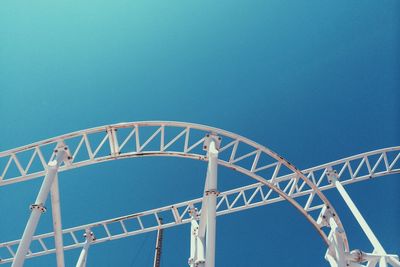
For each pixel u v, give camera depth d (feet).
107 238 68.23
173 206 68.59
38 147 52.44
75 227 67.77
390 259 49.16
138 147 54.54
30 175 52.70
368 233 52.08
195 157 55.31
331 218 57.88
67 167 52.31
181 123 54.49
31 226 40.93
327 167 65.87
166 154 55.21
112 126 53.42
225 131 54.70
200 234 49.11
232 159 55.72
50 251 68.49
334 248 56.70
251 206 66.44
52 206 52.11
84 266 64.54
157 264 97.96
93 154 53.26
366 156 67.62
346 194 59.72
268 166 57.67
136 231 68.44
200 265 42.47
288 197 57.36
